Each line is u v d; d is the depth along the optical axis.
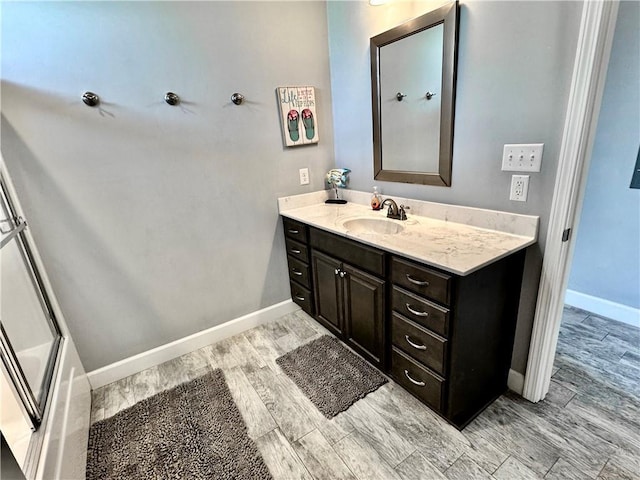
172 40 1.81
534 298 1.53
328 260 2.04
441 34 1.61
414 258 1.41
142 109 1.80
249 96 2.10
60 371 1.46
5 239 1.25
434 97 1.73
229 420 1.65
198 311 2.24
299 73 2.26
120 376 2.03
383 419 1.60
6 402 1.02
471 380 1.51
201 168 2.04
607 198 2.14
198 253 2.15
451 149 1.72
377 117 2.11
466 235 1.60
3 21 1.43
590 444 1.40
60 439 1.22
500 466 1.33
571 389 1.70
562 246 1.39
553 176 1.35
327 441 1.51
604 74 1.19
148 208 1.93
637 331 2.14
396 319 1.62
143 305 2.04
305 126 2.35
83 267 1.81
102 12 1.62
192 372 2.05
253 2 2.00
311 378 1.90
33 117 1.56
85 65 1.62
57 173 1.65
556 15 1.22
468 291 1.31
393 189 2.16
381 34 1.91
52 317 1.67
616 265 2.20
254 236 2.35
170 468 1.42
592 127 1.24
